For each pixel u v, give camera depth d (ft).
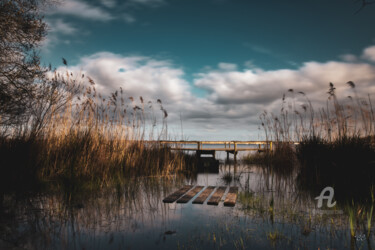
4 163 16.71
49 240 9.10
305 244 9.05
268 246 8.86
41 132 20.12
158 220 11.69
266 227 10.84
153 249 8.55
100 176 21.04
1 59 20.10
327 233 10.11
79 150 21.30
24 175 17.53
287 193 17.81
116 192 16.98
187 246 8.82
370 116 21.29
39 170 18.74
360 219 11.76
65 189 16.79
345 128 23.43
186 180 23.99
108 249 8.48
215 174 29.40
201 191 18.52
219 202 15.35
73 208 13.11
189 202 15.24
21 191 15.74
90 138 22.82
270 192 18.31
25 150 18.17
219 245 8.93
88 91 24.31
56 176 19.38
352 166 18.94
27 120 20.07
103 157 22.35
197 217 12.23
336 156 20.86
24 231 9.86
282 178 24.59
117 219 11.69
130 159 25.45
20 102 19.99
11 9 20.08
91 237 9.48
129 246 8.75
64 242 8.97
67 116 23.09
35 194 15.31
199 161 35.53
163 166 28.17
